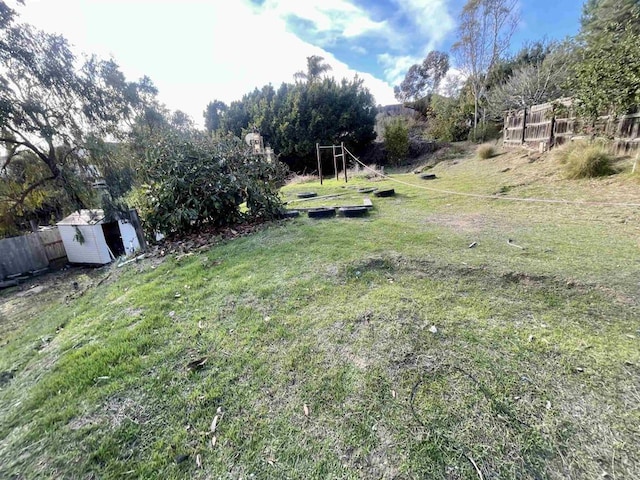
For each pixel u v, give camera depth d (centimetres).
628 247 269
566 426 118
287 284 247
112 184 825
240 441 122
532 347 160
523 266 241
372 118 1753
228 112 1889
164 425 132
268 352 172
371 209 496
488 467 106
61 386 160
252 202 456
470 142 1376
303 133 1653
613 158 520
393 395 137
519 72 1214
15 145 792
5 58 691
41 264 789
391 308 203
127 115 901
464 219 405
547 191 489
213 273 285
